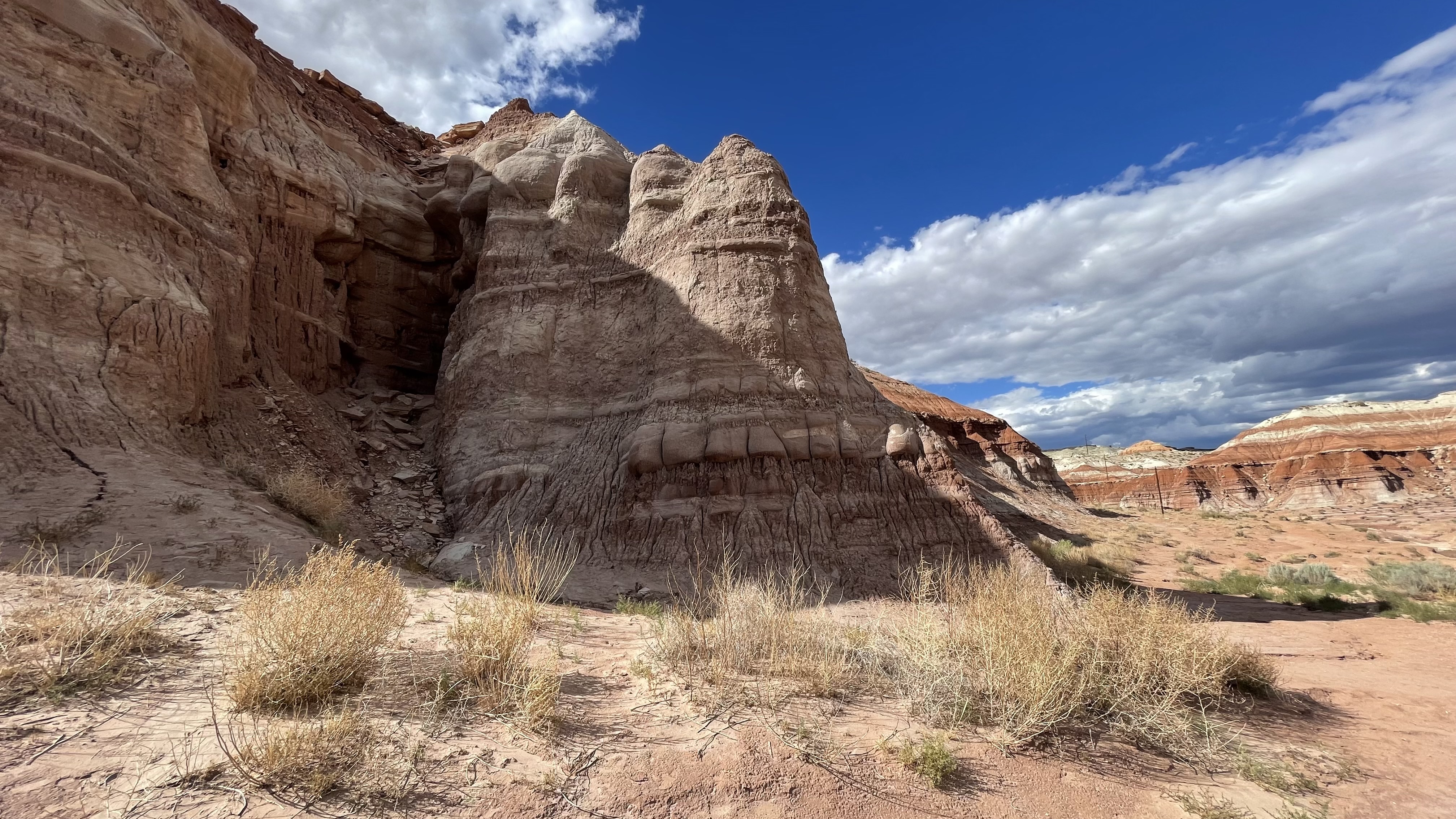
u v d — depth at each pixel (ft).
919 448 47.98
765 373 49.90
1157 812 12.44
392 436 62.54
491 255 65.67
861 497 45.21
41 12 43.19
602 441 52.42
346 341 68.28
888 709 16.35
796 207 57.31
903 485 45.93
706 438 47.11
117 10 48.16
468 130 117.39
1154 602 21.47
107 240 39.47
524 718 13.20
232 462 40.88
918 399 184.24
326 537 37.17
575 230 65.57
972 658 18.08
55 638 13.14
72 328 35.47
